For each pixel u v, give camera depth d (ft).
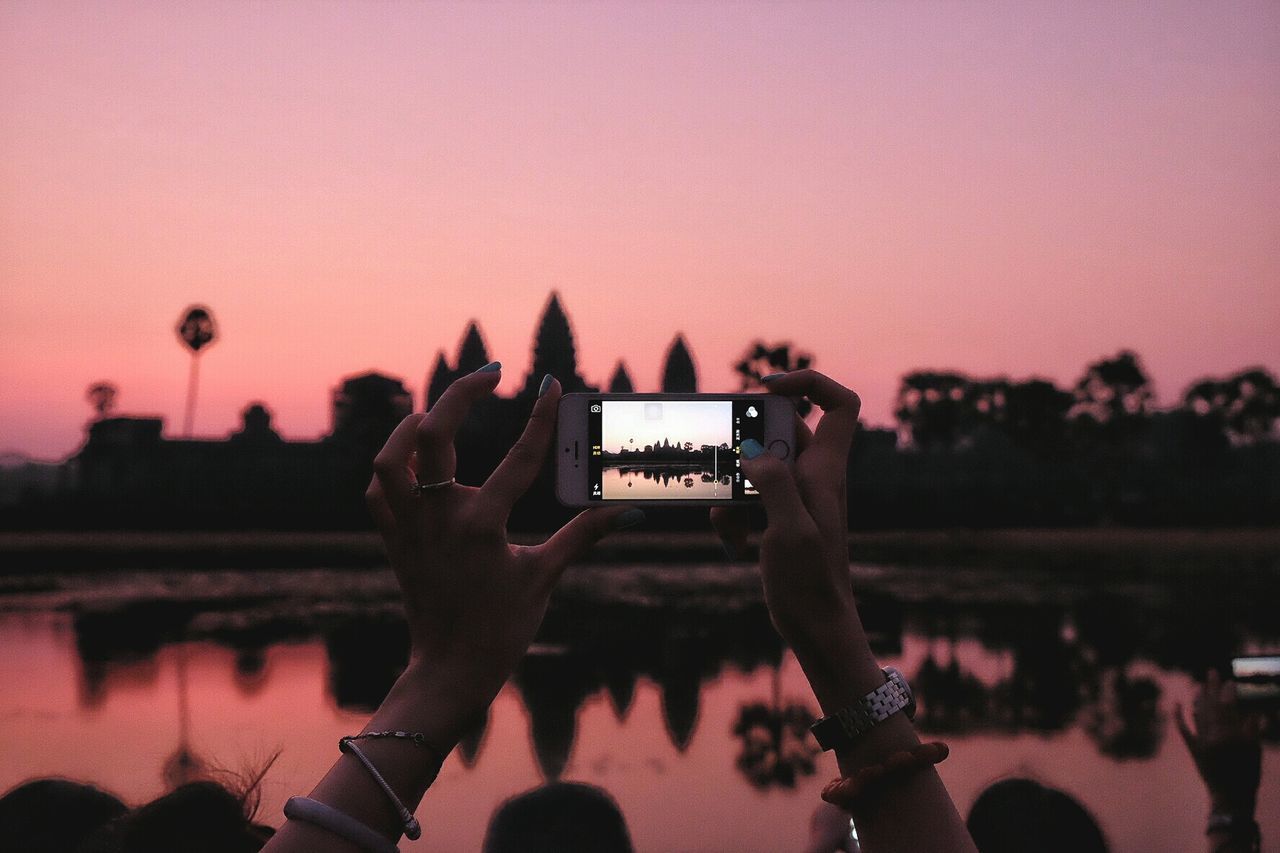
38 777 4.05
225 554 153.17
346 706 36.47
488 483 2.50
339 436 233.55
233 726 32.27
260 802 2.97
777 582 2.44
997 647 53.16
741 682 44.19
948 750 2.32
